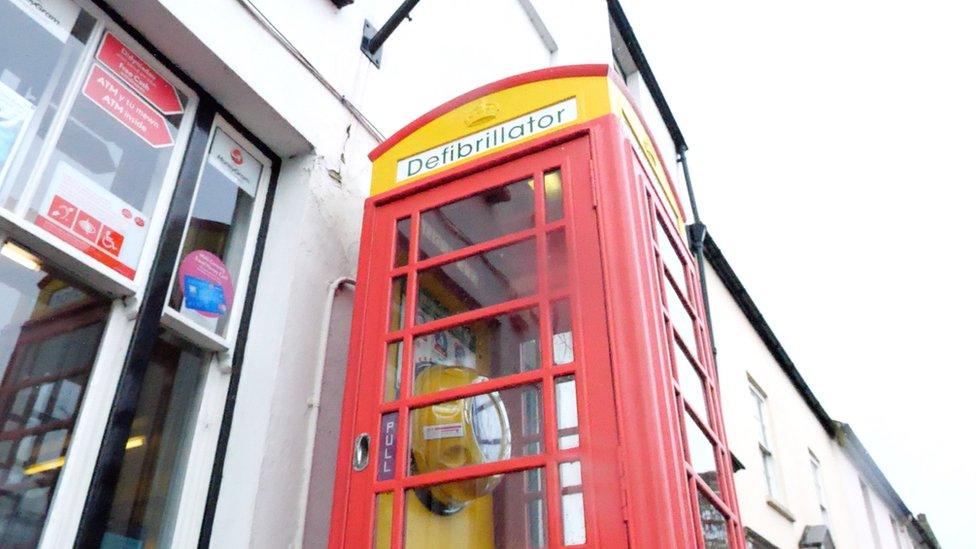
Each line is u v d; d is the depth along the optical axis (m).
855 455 15.70
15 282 2.06
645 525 1.81
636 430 1.93
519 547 2.14
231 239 2.83
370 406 2.35
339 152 3.26
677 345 2.59
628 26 9.62
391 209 2.76
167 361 2.47
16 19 2.24
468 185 2.62
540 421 2.21
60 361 2.11
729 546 2.61
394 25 3.73
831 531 11.92
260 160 3.05
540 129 2.62
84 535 2.02
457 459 2.29
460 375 2.42
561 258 2.33
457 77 4.78
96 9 2.48
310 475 2.59
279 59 3.04
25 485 1.94
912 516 20.98
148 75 2.62
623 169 2.38
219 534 2.38
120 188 2.40
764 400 10.59
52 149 2.23
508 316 2.36
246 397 2.62
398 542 2.09
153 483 2.30
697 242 8.55
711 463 2.70
